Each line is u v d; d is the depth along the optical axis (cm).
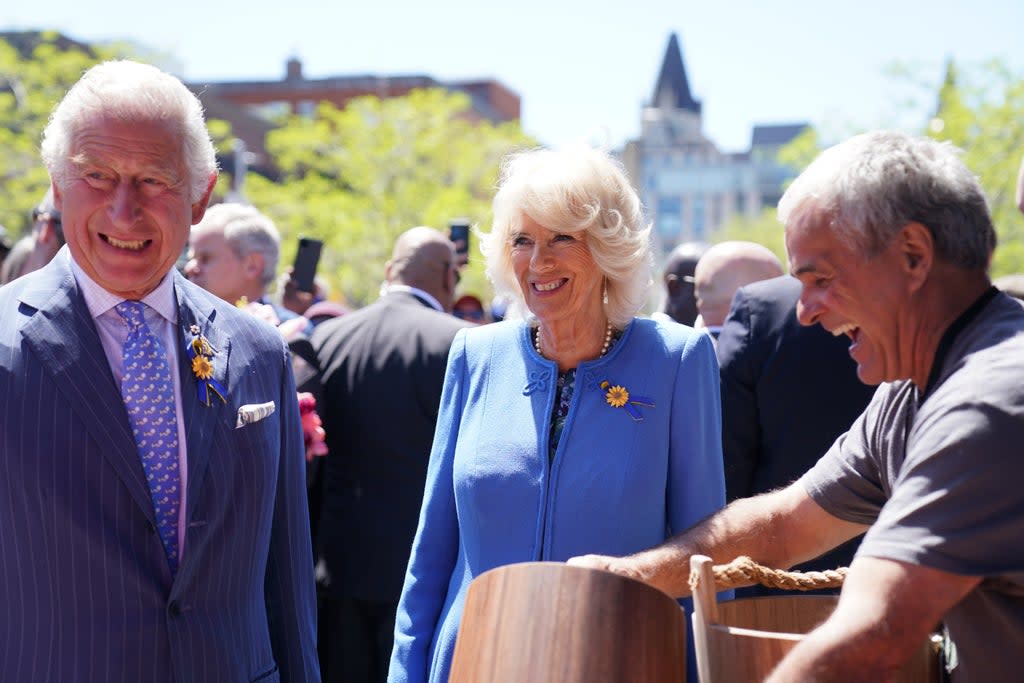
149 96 243
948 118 2027
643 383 264
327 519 448
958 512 175
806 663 175
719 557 229
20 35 2430
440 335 447
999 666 183
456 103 2542
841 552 384
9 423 230
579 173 262
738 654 192
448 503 278
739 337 389
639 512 256
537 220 260
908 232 189
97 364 239
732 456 389
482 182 2495
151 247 244
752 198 7631
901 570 175
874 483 220
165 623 236
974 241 190
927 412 183
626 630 199
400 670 268
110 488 234
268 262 466
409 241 482
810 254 195
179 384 249
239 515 251
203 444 246
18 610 231
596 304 269
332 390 450
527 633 201
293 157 2503
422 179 2442
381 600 435
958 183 191
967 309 191
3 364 233
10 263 458
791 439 380
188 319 256
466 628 211
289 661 271
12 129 2127
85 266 244
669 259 569
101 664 230
